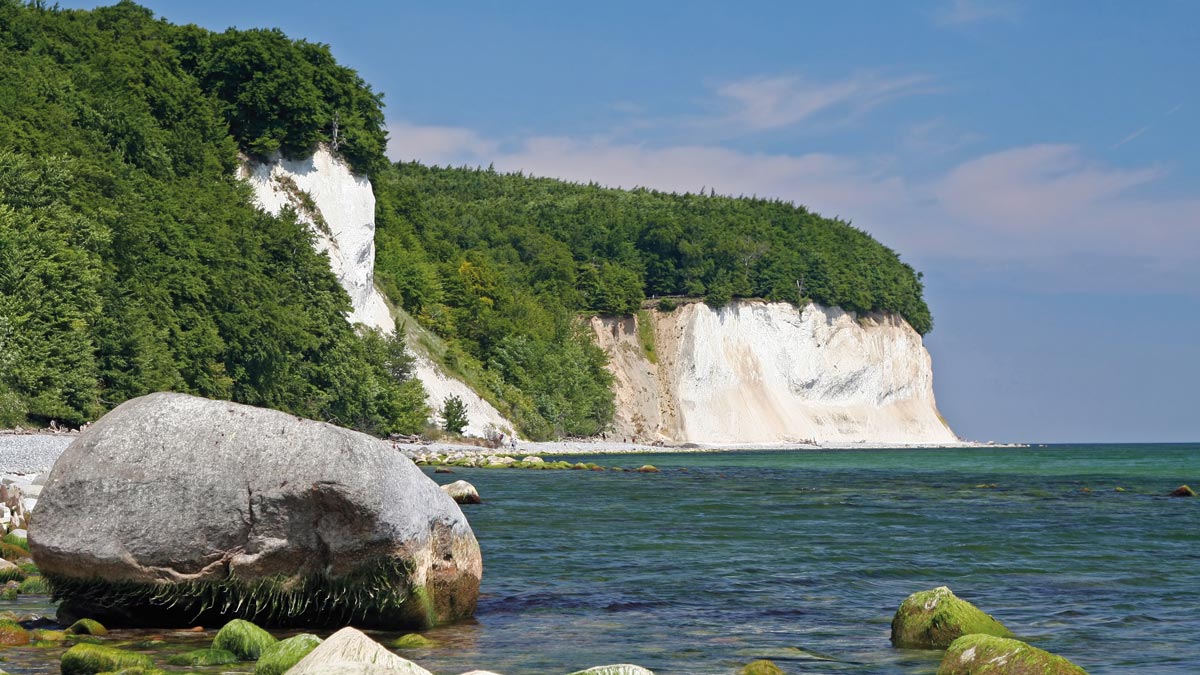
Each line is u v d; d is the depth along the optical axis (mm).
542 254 165500
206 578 11477
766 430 158375
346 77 97375
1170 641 12195
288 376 76375
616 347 154875
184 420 11742
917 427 180125
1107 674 10586
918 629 11883
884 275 190250
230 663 10336
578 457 92188
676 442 150500
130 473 11477
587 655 11180
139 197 66312
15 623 11711
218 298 70250
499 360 120750
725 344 160625
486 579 16641
